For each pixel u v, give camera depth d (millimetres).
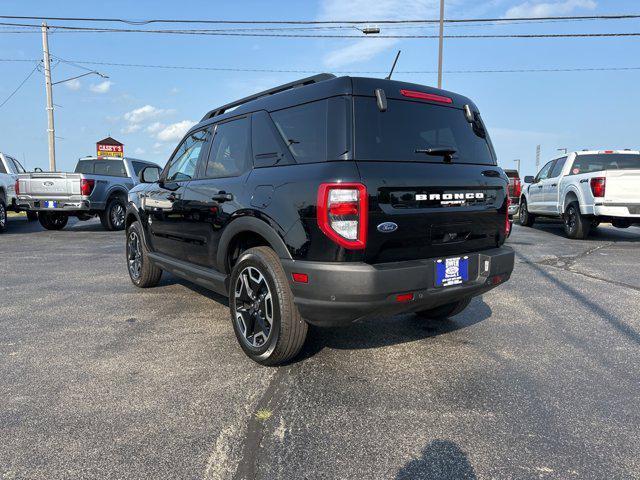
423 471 2209
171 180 4914
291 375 3246
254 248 3416
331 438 2477
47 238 11109
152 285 5789
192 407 2793
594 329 4293
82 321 4480
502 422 2645
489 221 3615
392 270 2895
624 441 2459
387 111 3162
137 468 2219
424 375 3262
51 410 2748
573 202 10758
